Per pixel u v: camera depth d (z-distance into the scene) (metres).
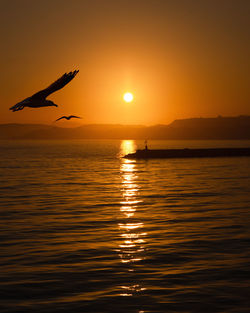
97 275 19.77
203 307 15.61
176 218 36.03
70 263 21.84
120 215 37.94
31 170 109.12
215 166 119.06
